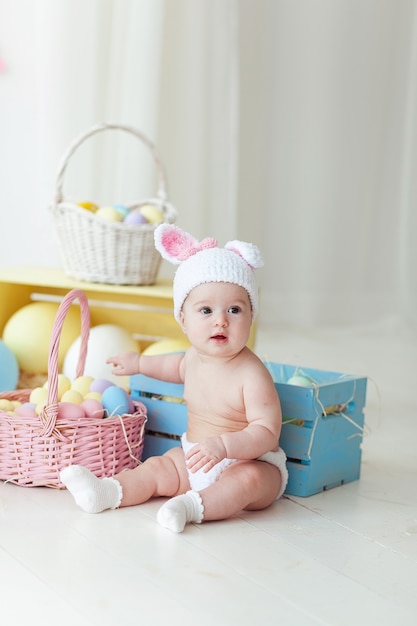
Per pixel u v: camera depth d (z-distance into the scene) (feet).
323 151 14.16
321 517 5.28
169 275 11.98
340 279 14.57
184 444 5.60
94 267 7.62
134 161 10.97
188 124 12.04
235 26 12.31
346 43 13.99
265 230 14.14
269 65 13.76
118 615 3.81
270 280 14.23
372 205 14.61
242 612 3.90
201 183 12.29
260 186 13.99
